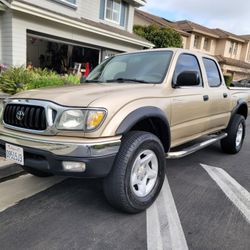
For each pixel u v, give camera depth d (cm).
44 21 1087
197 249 250
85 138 263
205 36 3019
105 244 254
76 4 1293
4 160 423
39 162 276
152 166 324
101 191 363
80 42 1297
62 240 258
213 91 459
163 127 343
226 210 324
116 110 279
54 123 269
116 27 1596
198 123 423
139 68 396
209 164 499
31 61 1491
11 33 989
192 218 303
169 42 2070
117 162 283
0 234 264
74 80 851
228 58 3250
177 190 378
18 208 315
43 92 308
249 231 281
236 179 427
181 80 373
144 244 256
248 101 599
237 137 570
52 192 358
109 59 461
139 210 306
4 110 316
